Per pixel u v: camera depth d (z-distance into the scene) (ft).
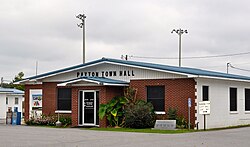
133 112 88.17
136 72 95.40
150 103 91.30
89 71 102.58
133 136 68.08
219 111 96.48
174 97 89.76
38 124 104.78
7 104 167.73
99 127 92.63
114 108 93.15
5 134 72.28
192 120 87.15
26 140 61.31
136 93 94.48
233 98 104.37
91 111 96.12
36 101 117.39
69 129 86.43
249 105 111.65
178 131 79.41
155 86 93.15
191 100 87.45
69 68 103.71
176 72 88.12
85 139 62.64
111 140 61.16
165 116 90.74
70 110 102.99
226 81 100.37
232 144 56.85
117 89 96.12
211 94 93.25
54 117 102.99
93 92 95.96
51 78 107.55
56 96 105.91
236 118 104.12
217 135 71.15
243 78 105.70
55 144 55.83
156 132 77.00
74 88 97.66
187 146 53.78
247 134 74.02
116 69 98.48
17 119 108.68
